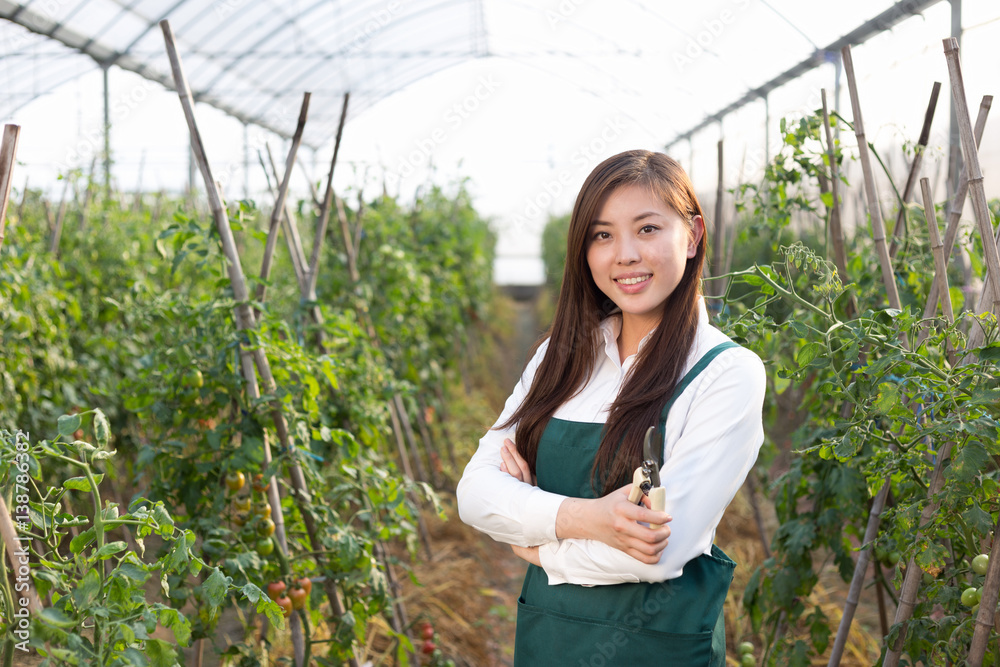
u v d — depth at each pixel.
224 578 1.30
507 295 19.69
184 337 2.19
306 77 9.98
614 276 1.28
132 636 1.11
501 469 1.39
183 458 2.09
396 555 4.01
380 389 3.09
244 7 7.45
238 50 8.37
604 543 1.18
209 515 2.02
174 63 1.97
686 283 1.31
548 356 1.40
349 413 2.74
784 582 2.08
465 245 6.51
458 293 5.66
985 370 1.27
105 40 7.12
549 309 12.91
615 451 1.25
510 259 20.56
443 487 5.13
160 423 2.19
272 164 2.67
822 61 5.10
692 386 1.23
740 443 1.19
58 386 3.03
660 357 1.27
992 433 1.22
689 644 1.17
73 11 6.43
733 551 3.82
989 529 1.26
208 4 7.04
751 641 2.94
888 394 1.31
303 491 2.11
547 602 1.26
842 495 1.94
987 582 1.27
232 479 2.04
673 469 1.18
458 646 3.23
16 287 2.72
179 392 2.10
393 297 4.24
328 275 3.92
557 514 1.23
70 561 1.25
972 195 1.34
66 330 3.32
